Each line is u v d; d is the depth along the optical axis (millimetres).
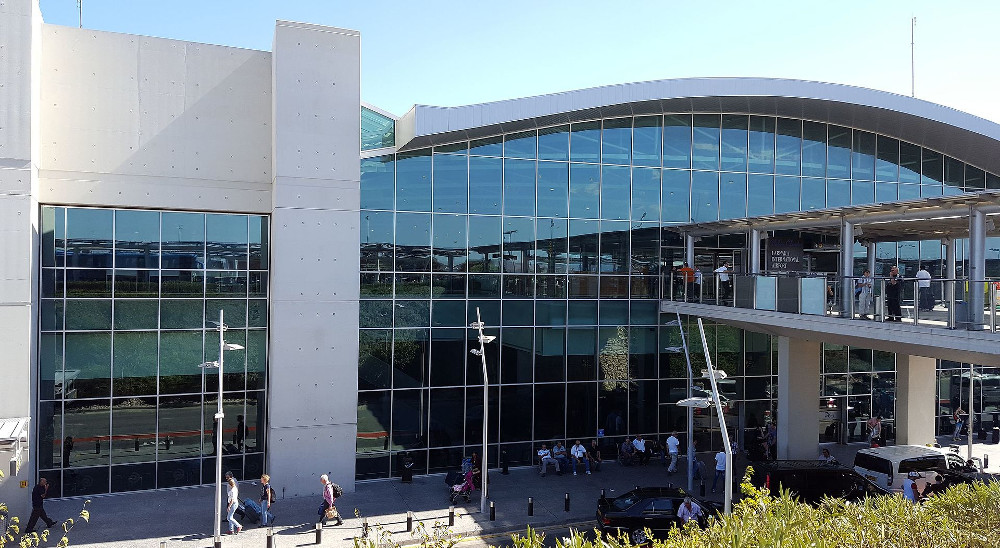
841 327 18328
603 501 18938
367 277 23328
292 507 20297
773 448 26719
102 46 20484
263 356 22391
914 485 18797
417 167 24000
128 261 21047
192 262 21688
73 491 20484
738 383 27766
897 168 30266
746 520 8188
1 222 18547
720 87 25797
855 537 8070
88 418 20641
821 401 29281
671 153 27328
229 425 22047
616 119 26656
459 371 24359
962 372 31609
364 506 20578
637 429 26656
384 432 23500
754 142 28391
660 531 17797
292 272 21422
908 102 27000
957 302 15062
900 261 30266
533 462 25297
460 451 24344
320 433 21688
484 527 18906
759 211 28359
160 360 21391
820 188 29203
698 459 26469
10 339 18562
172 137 21156
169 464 21469
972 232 16906
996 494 9617
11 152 18641
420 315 23938
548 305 25531
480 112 23656
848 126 29531
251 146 22016
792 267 25516
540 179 25516
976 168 31203
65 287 20406
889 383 30172
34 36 19109
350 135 22203
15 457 17328
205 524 18594
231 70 21812
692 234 26984
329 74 21984
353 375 22125
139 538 17516
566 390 25734
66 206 20391
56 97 20016
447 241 24281
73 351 20516
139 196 20781
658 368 26938
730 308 23281
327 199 21891
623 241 26578
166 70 21109
